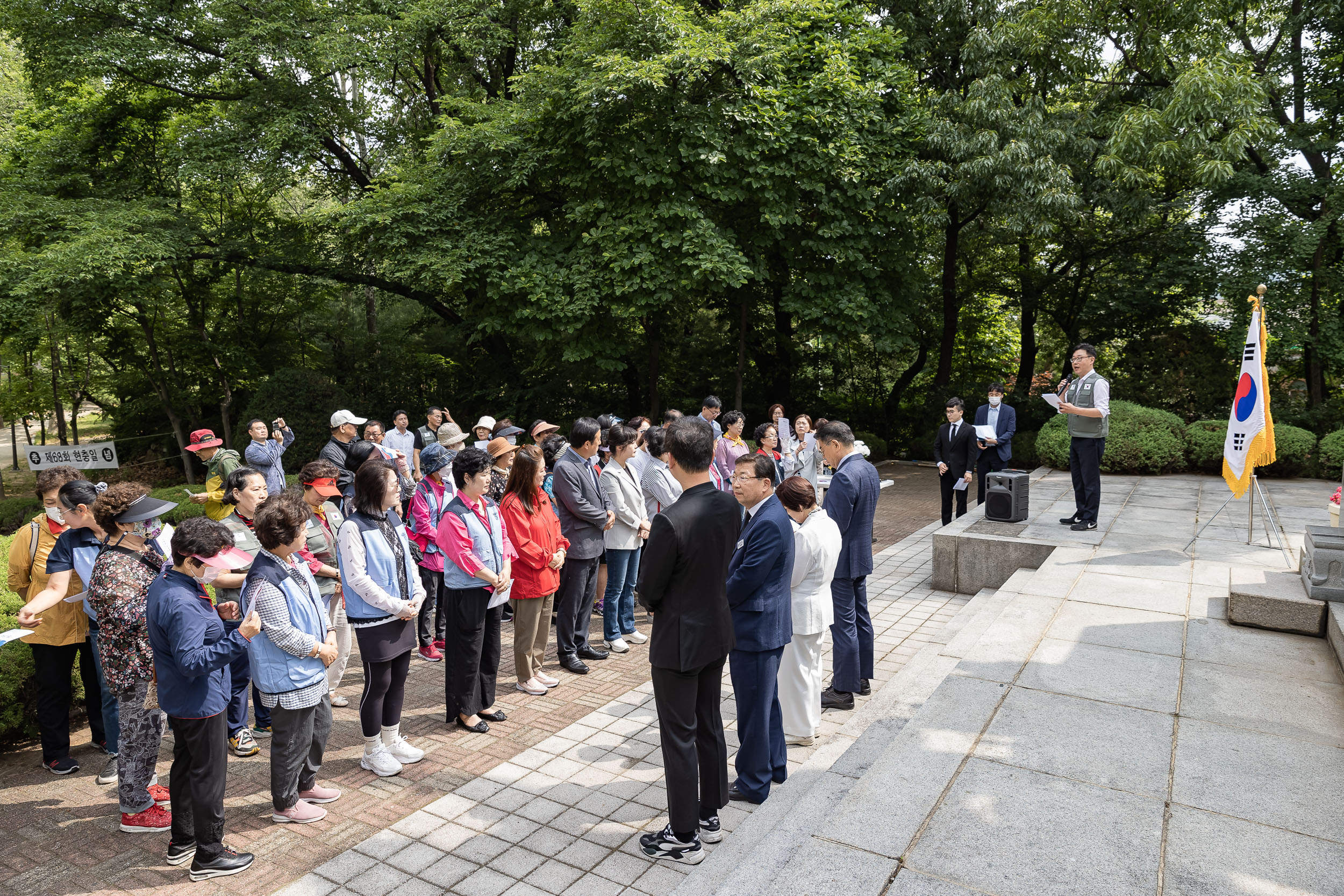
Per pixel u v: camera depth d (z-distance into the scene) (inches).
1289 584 216.4
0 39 744.3
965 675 177.5
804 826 132.4
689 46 518.0
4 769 191.6
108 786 181.9
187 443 815.7
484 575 194.1
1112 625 208.2
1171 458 503.2
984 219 737.6
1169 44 612.7
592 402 824.9
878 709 182.9
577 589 243.0
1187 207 681.6
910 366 853.8
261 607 150.2
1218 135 575.5
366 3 655.1
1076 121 620.1
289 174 668.7
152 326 781.3
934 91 659.4
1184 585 241.3
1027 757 140.6
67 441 1015.0
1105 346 821.2
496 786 174.7
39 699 186.2
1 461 1050.1
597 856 147.4
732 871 121.2
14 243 621.0
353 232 582.9
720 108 553.0
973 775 134.8
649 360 784.9
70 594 180.9
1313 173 635.5
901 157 616.7
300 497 156.4
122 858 151.7
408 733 203.2
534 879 140.4
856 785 132.0
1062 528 328.2
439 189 614.2
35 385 828.0
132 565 158.6
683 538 138.9
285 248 709.9
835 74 573.6
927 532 442.6
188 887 141.3
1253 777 132.6
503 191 631.8
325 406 680.4
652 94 541.3
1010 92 610.9
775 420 414.6
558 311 541.3
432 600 263.1
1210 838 115.2
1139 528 326.0
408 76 776.3
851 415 875.4
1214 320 737.6
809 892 105.2
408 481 306.0
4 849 155.1
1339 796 126.3
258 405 675.4
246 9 639.8
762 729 162.1
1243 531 317.7
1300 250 565.6
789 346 799.7
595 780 177.0
